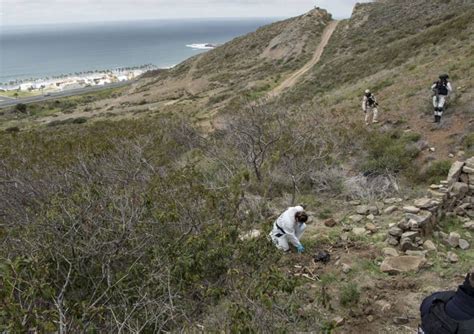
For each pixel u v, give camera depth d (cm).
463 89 1427
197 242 490
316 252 649
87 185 714
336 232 714
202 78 6631
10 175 977
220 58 7662
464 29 2658
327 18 7619
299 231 653
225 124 1482
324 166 1008
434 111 1278
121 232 529
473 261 595
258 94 3775
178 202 633
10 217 757
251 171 977
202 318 475
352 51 4612
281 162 980
